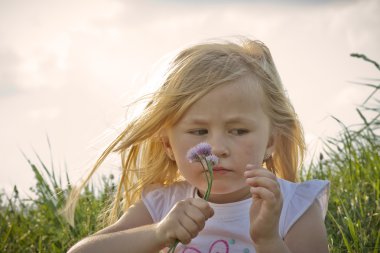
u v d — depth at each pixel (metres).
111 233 3.63
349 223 4.32
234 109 3.52
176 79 3.64
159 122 3.68
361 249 4.28
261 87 3.65
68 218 4.80
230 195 3.77
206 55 3.67
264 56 3.82
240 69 3.59
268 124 3.69
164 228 3.34
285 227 3.81
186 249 3.82
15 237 5.49
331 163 5.91
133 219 4.00
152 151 4.07
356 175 5.36
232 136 3.52
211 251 3.79
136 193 4.18
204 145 3.21
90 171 4.22
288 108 3.85
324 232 3.84
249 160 3.53
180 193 4.01
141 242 3.45
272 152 3.87
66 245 5.21
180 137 3.61
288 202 3.87
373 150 5.77
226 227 3.78
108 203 5.25
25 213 5.96
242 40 3.96
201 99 3.54
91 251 3.58
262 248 3.35
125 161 4.18
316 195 3.89
